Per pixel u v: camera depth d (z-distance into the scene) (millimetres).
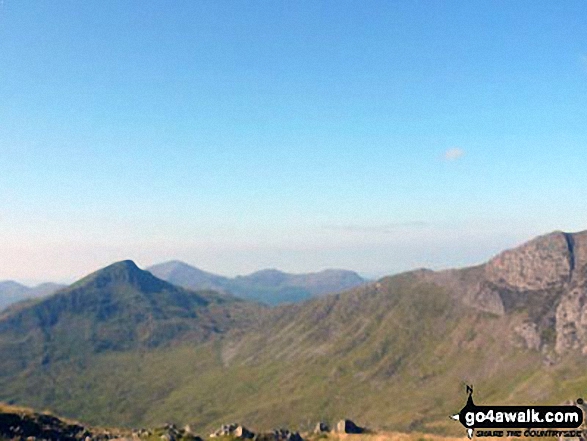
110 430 145375
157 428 152750
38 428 129875
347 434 159000
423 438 148625
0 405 145625
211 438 152250
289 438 155375
